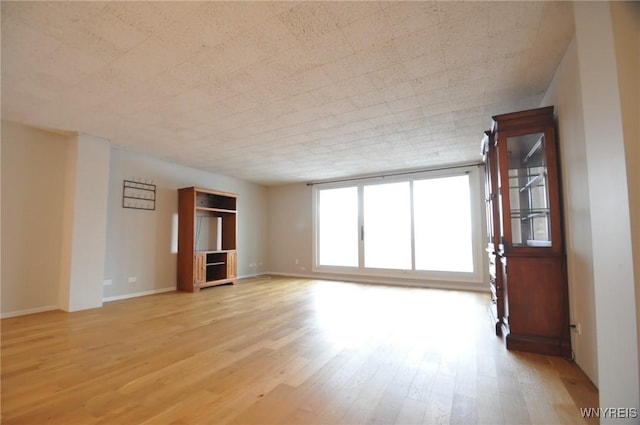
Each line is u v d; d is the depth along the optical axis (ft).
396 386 6.16
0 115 10.80
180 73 8.04
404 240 19.51
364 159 16.90
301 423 4.96
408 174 19.35
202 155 16.02
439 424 4.89
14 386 6.19
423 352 7.97
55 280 12.57
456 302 13.99
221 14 5.90
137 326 10.32
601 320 4.59
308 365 7.20
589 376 6.35
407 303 13.82
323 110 10.41
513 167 8.62
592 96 4.78
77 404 5.53
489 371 6.79
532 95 9.37
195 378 6.55
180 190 17.74
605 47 4.49
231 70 7.92
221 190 20.67
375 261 20.38
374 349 8.21
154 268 16.37
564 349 7.48
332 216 22.26
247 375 6.68
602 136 4.60
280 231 24.21
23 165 11.83
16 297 11.57
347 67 7.83
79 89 8.87
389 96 9.43
